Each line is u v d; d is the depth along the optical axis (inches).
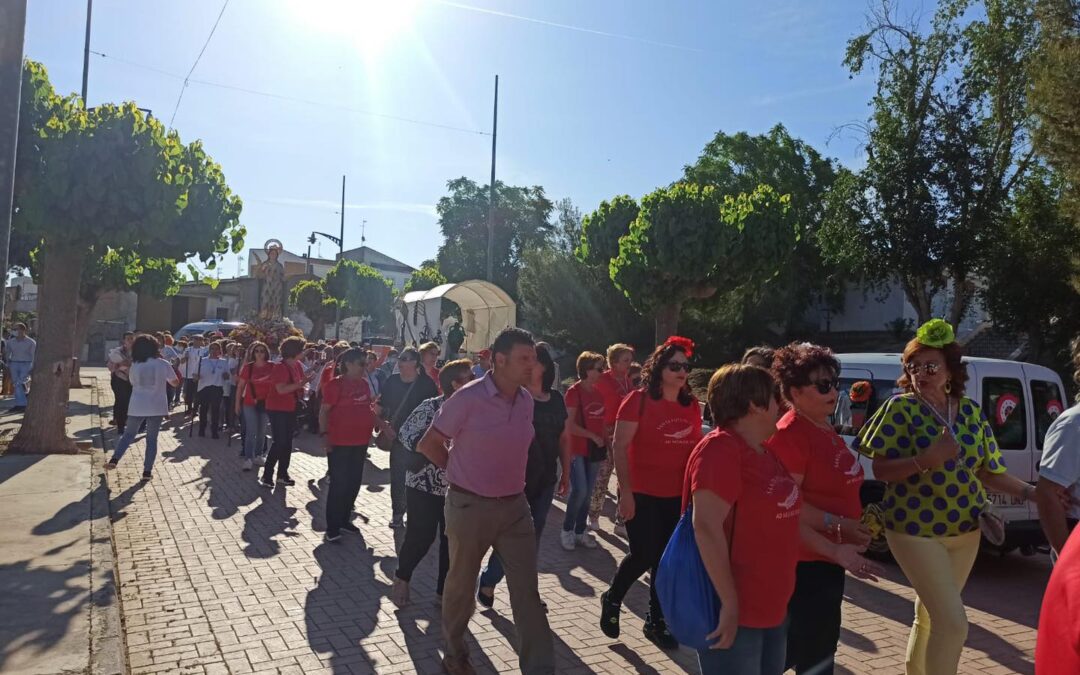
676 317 730.8
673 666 176.1
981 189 948.6
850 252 1002.7
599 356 278.7
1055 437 136.0
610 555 272.4
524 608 158.7
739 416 116.0
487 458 157.9
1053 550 135.8
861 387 228.2
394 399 285.6
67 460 405.1
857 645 191.9
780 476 115.6
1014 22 928.9
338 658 175.2
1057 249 836.6
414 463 201.6
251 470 412.5
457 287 721.0
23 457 410.9
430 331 788.0
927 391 146.3
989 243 907.4
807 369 134.7
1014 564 283.0
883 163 962.1
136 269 572.4
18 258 589.6
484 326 802.8
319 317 1651.1
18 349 647.1
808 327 1443.2
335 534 273.6
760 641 113.7
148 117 404.8
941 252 924.0
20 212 391.5
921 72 970.1
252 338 651.5
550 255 1173.7
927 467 139.0
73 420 613.9
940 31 970.1
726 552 110.0
